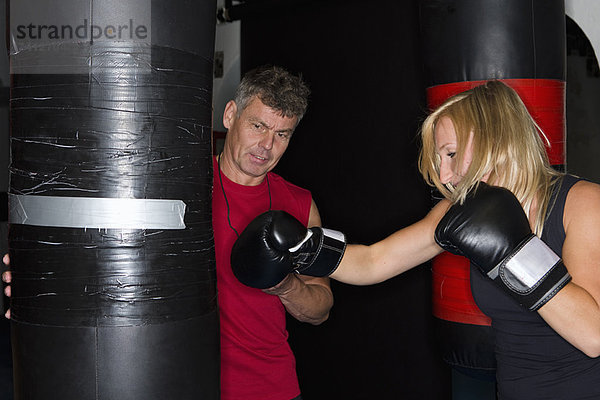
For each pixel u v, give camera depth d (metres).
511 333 1.36
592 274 1.21
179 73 1.12
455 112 1.32
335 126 3.46
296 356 3.65
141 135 1.09
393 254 1.58
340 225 3.46
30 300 1.11
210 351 1.20
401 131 3.22
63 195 1.08
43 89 1.08
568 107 2.78
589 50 2.74
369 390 3.36
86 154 1.07
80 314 1.08
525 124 1.30
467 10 1.92
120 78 1.07
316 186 3.55
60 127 1.08
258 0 3.68
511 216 1.22
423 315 3.15
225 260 1.84
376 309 3.32
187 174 1.14
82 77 1.07
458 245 1.24
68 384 1.09
